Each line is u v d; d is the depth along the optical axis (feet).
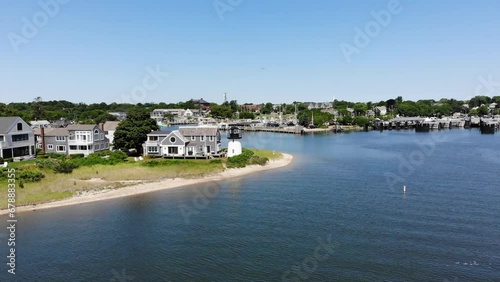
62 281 118.62
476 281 112.16
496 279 112.88
